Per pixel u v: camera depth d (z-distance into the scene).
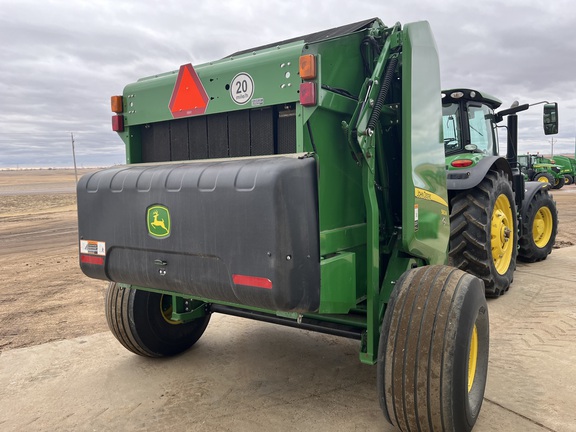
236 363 3.68
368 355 2.75
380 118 2.98
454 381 2.31
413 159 2.79
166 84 3.02
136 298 3.54
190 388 3.27
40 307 5.50
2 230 14.18
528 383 3.21
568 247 8.34
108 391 3.26
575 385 3.17
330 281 2.49
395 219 3.18
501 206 5.51
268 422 2.80
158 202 2.60
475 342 2.70
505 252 5.48
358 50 2.85
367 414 2.87
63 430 2.78
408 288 2.52
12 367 3.69
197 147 3.01
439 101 3.14
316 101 2.35
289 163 2.27
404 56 2.74
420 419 2.35
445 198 3.30
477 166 4.95
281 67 2.50
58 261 8.66
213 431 2.73
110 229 2.85
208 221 2.41
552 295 5.27
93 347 4.08
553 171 23.53
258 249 2.25
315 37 3.11
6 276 7.38
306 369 3.54
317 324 3.13
